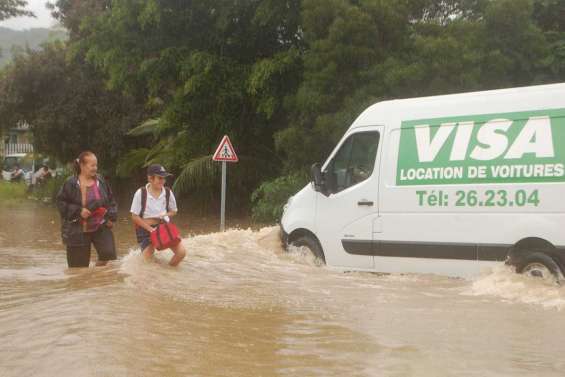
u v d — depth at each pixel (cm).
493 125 826
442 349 555
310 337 593
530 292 748
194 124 2197
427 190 866
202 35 2156
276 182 1823
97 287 789
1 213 2511
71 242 938
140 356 530
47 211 2634
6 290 794
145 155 2761
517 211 794
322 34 1748
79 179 946
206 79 2050
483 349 554
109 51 2156
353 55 1659
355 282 851
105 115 2967
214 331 609
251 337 591
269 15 1920
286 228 1019
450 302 730
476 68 1595
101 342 562
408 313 681
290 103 1820
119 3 2131
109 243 961
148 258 939
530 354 539
